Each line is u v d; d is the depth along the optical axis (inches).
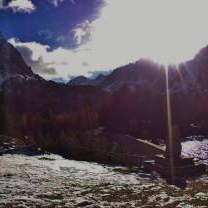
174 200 677.3
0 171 1153.4
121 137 2755.9
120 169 1359.5
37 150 1872.5
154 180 1189.7
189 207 565.0
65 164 1418.6
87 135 2556.6
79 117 5679.1
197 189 868.6
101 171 1252.5
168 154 1560.0
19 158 1598.2
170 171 1449.3
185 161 1539.1
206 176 1425.9
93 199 740.7
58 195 789.2
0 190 844.6
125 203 683.4
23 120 4488.2
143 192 815.7
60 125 5236.2
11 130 3870.6
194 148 3850.9
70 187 899.4
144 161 1617.9
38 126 4783.5
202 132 6136.8
